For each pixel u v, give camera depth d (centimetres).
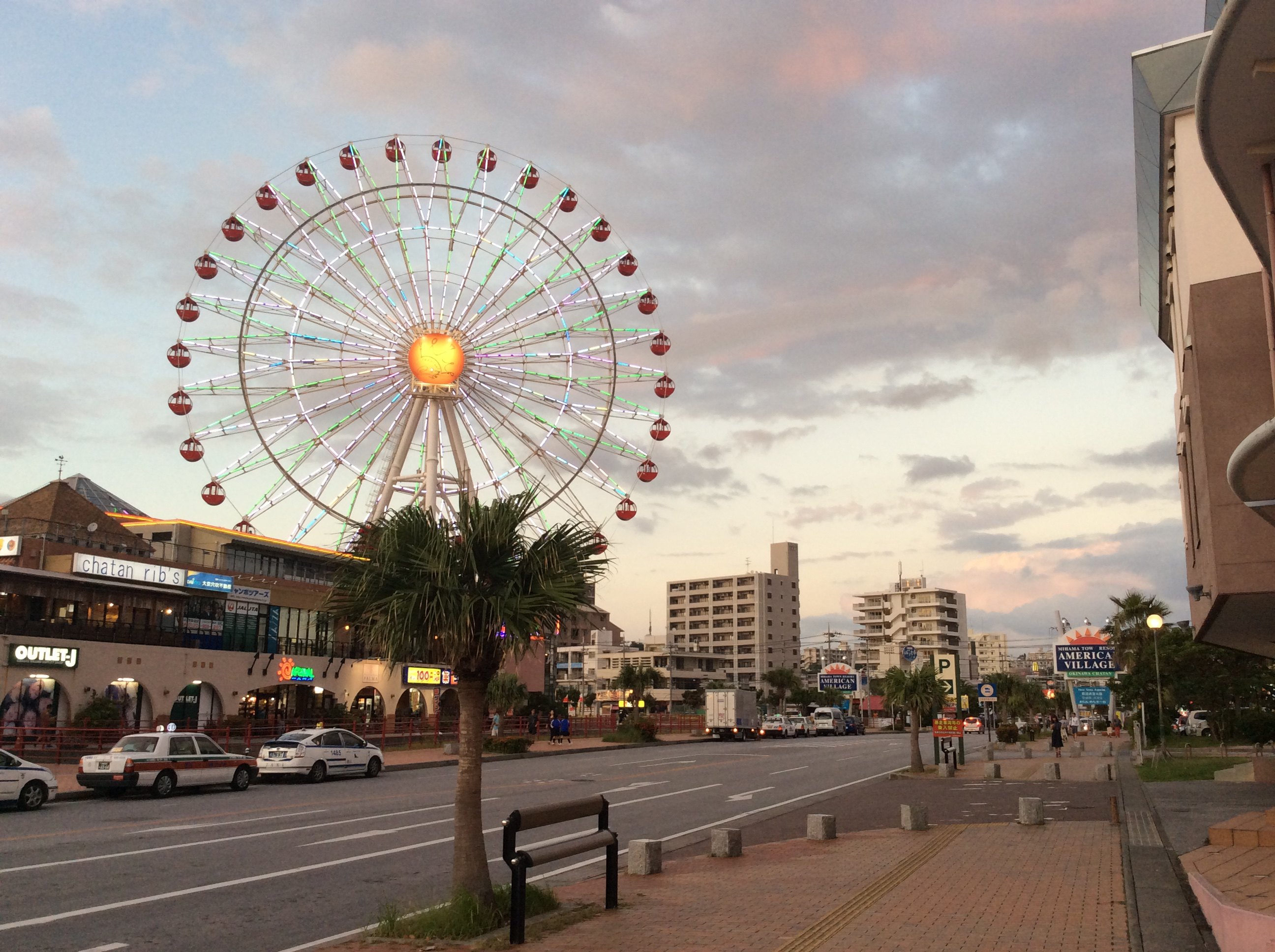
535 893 1080
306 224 4334
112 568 3997
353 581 1109
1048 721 8981
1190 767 3234
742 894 1171
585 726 6469
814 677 14262
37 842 1622
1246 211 995
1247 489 1021
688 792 2642
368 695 5400
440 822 1895
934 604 15250
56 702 3641
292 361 4366
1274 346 1005
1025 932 946
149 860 1445
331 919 1081
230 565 5225
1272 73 797
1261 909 849
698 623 14800
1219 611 1736
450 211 4644
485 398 4731
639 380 4825
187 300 4106
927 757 4441
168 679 4081
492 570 1096
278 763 2881
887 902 1104
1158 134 1952
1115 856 1395
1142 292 2906
